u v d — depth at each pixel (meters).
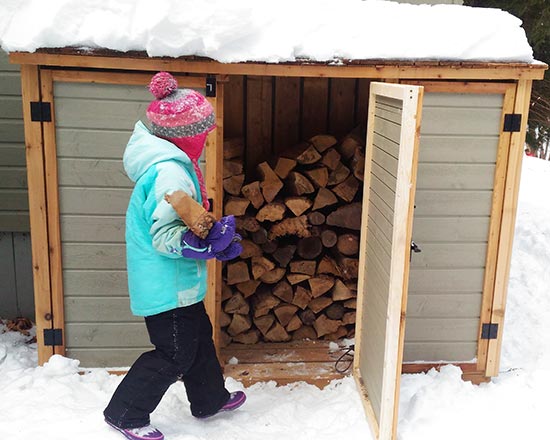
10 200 3.38
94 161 2.62
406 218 2.11
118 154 2.62
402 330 2.22
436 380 2.83
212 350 2.48
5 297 3.52
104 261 2.72
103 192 2.65
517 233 5.14
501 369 3.07
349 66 2.55
